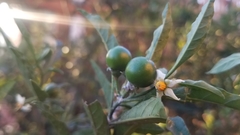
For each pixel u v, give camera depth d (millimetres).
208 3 166
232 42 435
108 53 189
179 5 494
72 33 549
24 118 417
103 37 215
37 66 251
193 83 164
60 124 204
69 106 355
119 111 215
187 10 473
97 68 221
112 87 196
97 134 183
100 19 217
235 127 369
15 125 416
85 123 386
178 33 478
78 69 519
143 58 172
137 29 520
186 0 498
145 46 515
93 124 180
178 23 477
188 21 470
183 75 448
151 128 203
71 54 528
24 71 234
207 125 370
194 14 471
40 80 257
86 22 541
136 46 520
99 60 525
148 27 506
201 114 425
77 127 352
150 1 514
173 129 150
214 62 440
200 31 167
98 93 494
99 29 216
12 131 404
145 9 520
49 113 199
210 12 166
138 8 525
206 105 418
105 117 178
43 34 542
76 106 479
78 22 550
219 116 391
